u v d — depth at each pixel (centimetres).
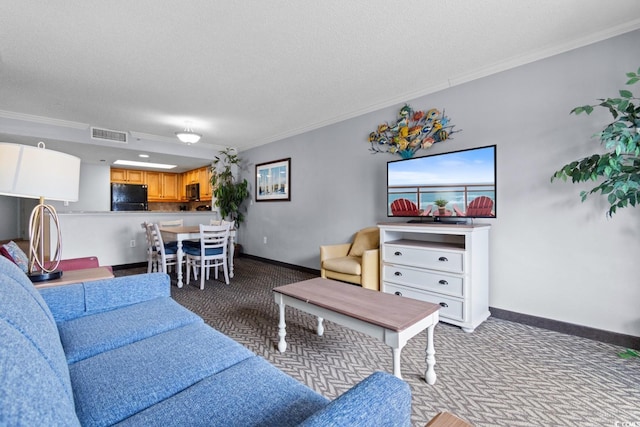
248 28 215
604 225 222
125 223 490
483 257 262
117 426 81
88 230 456
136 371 106
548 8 196
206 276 431
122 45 235
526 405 153
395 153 352
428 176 295
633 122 177
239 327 255
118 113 392
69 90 318
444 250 255
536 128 251
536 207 252
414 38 229
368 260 305
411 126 334
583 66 229
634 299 212
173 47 239
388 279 294
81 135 439
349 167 404
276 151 525
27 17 200
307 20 207
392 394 69
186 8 193
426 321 166
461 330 247
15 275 107
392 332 148
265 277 436
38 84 303
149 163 630
